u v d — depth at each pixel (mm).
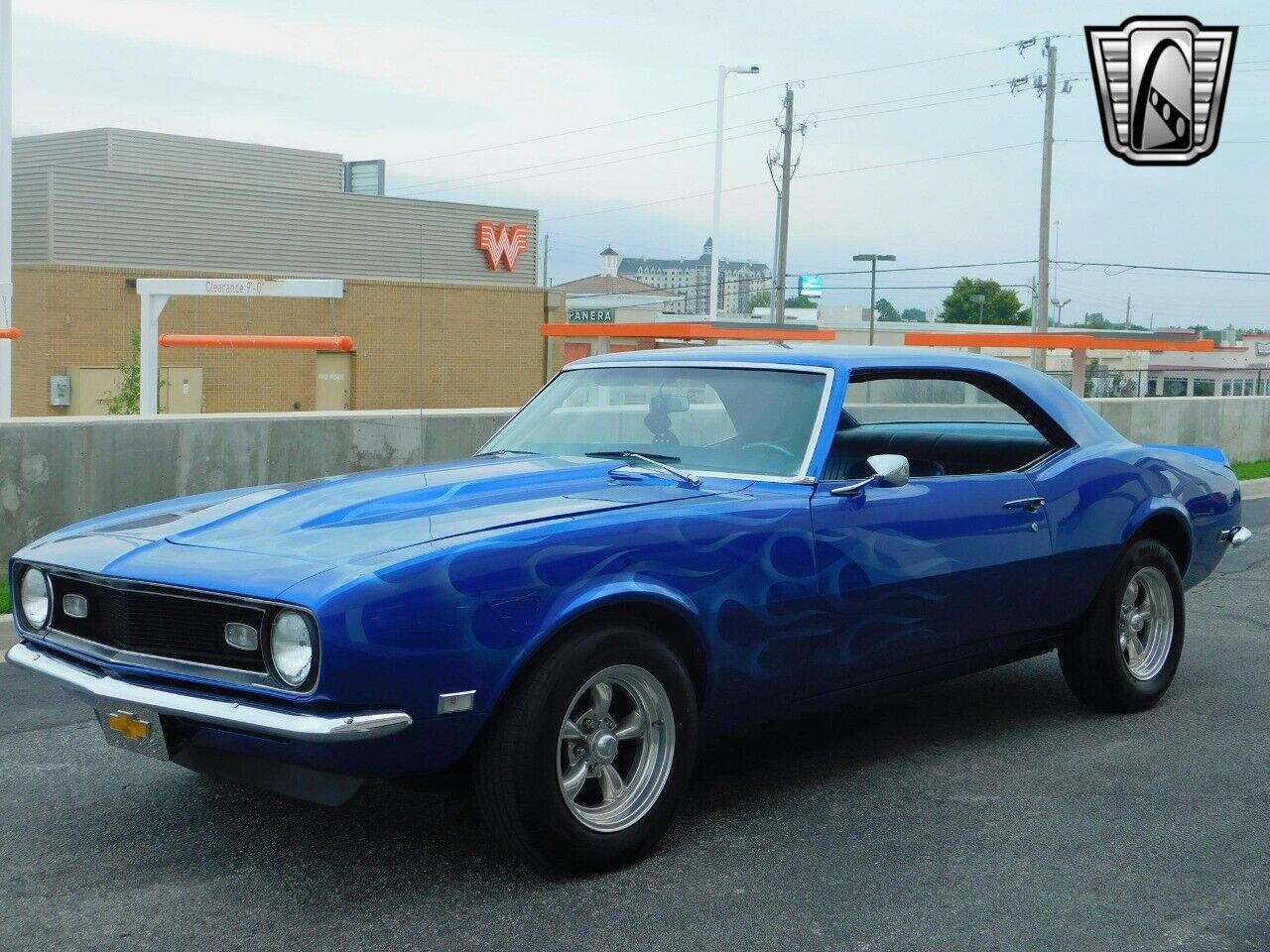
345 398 34312
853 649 4453
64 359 29344
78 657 3795
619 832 3805
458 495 4078
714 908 3588
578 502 3986
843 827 4246
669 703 3881
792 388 4645
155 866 3887
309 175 43750
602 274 101188
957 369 5066
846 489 4391
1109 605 5465
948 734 5359
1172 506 5668
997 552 4871
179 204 34500
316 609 3246
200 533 3867
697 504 4070
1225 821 4328
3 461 7773
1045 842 4121
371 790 4574
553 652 3623
